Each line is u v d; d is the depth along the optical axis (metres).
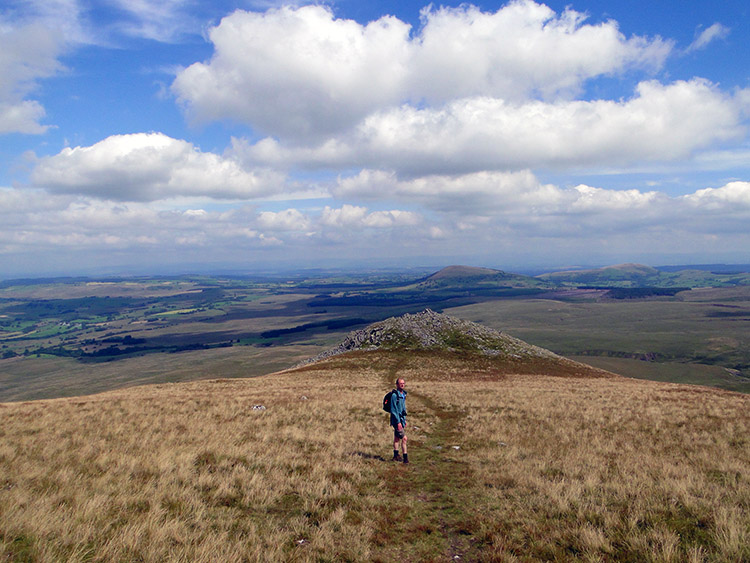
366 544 8.37
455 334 83.69
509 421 22.95
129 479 11.13
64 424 19.20
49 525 7.79
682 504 9.62
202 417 21.94
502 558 7.77
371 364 67.81
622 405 27.27
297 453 15.16
